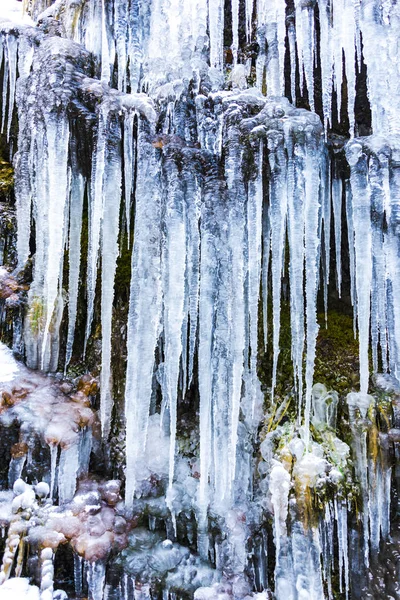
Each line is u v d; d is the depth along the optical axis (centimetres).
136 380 284
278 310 288
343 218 354
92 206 294
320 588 265
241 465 306
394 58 297
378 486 290
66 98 288
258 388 329
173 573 273
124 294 358
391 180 282
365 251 277
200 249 293
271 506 287
